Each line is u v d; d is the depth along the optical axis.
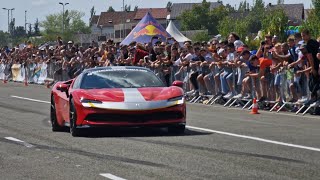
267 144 15.89
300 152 14.51
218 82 29.53
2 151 15.29
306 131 18.80
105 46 40.69
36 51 56.03
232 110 26.58
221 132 18.61
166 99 18.11
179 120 18.08
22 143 16.69
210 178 11.49
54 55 49.28
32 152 15.05
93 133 18.78
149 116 17.81
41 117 24.31
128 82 19.39
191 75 31.27
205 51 31.25
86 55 43.91
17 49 59.06
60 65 48.16
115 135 18.14
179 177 11.61
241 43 29.97
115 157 14.01
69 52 47.25
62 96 19.72
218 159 13.60
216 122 21.64
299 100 24.58
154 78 19.77
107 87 19.08
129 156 14.12
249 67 26.97
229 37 30.00
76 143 16.52
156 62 33.75
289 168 12.43
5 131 19.62
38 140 17.30
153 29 48.00
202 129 19.45
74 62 45.94
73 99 18.25
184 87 32.09
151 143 16.25
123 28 147.62
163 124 17.86
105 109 17.66
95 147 15.66
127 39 48.28
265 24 78.50
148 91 18.52
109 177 11.70
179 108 18.06
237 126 20.30
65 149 15.43
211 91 30.12
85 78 19.62
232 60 28.62
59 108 19.75
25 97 35.94
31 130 19.97
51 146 16.03
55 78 48.91
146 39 47.47
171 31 56.56
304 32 23.78
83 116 17.80
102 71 20.05
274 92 25.89
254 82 26.81
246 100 27.55
